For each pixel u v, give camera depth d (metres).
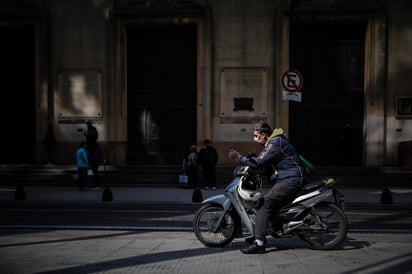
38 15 16.95
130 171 15.56
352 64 16.78
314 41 16.84
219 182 14.81
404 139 16.09
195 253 5.01
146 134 17.53
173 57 17.39
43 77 17.05
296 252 5.06
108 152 16.98
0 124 17.89
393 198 11.40
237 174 5.25
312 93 16.95
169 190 13.52
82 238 6.02
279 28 16.22
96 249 5.20
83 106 17.11
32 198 11.62
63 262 4.55
